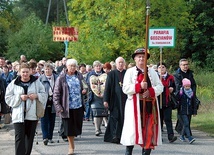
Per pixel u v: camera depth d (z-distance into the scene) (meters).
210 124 15.34
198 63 38.53
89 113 16.92
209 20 38.66
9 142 12.12
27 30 48.06
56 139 12.45
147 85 8.18
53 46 48.12
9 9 63.12
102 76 13.35
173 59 32.94
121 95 11.41
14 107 8.79
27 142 8.98
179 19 29.19
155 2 28.06
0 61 16.14
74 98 10.13
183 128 12.16
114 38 27.44
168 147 11.30
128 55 28.09
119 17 27.25
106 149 10.94
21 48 47.19
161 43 12.98
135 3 27.83
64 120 10.12
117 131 11.48
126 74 8.32
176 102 12.02
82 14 28.91
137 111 8.07
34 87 8.93
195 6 38.94
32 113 8.86
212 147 11.33
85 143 11.83
